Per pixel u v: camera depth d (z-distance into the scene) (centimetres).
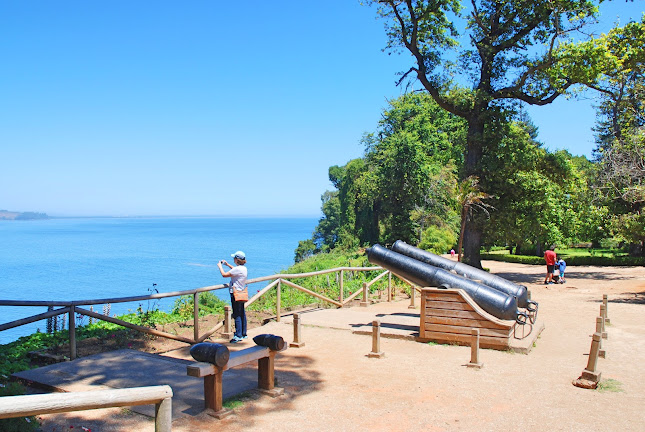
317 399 616
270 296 1644
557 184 2844
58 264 8075
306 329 1054
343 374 727
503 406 602
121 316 1212
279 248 13312
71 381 644
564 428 538
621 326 1134
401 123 4222
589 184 2712
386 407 593
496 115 2602
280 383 677
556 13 2325
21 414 267
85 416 540
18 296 4169
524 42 2581
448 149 4475
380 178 3903
